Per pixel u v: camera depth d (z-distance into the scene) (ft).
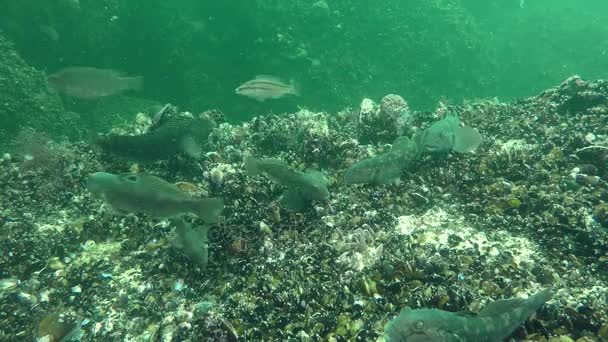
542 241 1.52
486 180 1.86
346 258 1.44
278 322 1.23
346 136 2.37
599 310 1.16
